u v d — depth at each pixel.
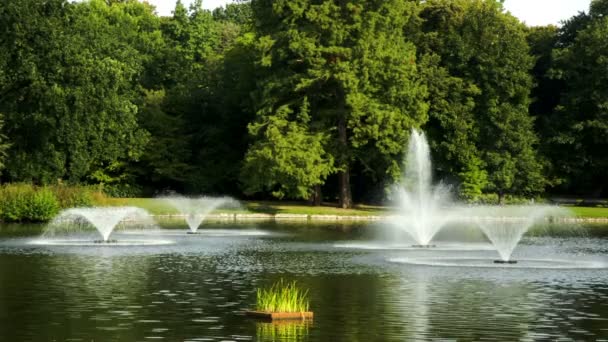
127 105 74.25
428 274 31.00
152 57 90.88
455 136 75.38
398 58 71.88
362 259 36.00
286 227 57.28
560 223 64.94
